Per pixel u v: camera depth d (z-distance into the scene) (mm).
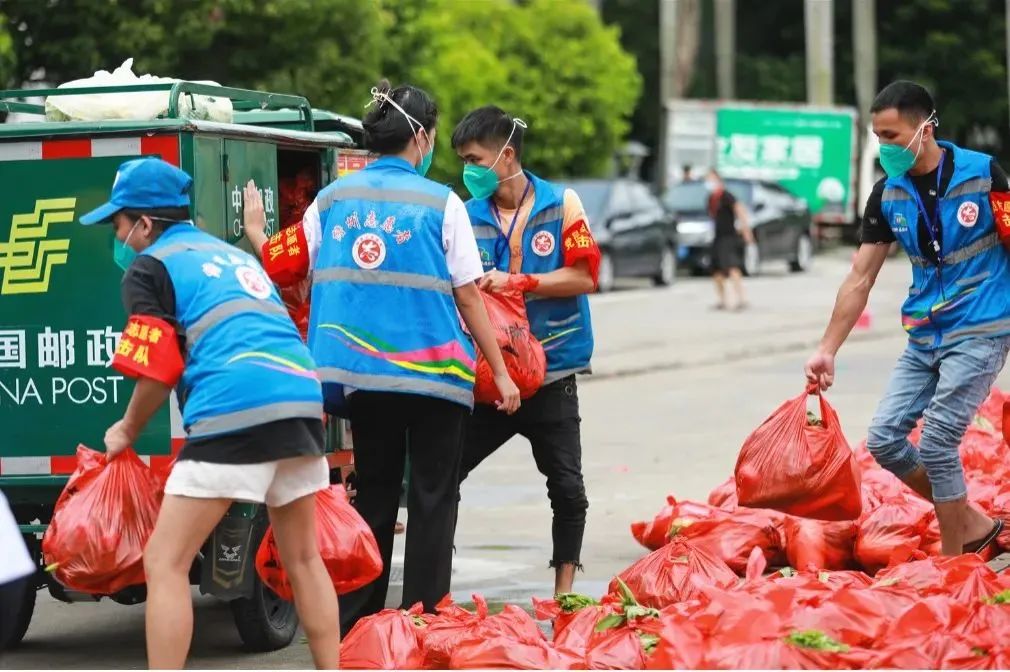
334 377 7293
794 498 8383
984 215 8156
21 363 8078
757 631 6316
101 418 8008
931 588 7207
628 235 32938
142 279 6254
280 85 20719
